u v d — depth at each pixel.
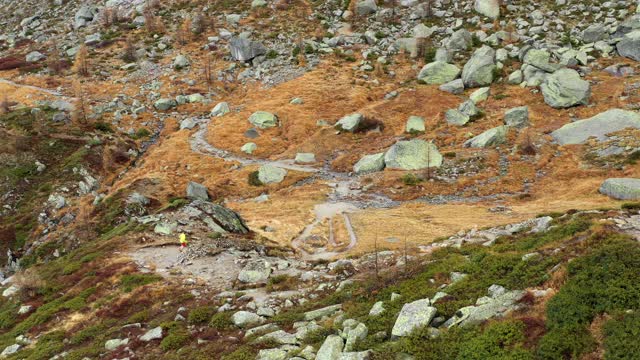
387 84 104.38
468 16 123.44
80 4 159.38
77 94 99.62
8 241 61.97
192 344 22.41
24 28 148.00
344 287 26.33
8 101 101.00
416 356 15.35
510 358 13.67
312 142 85.25
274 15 137.62
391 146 75.88
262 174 73.50
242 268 34.66
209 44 127.44
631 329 12.89
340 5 138.62
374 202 61.78
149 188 68.31
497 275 20.08
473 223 47.59
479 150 72.44
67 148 81.56
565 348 13.39
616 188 51.16
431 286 21.69
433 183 65.06
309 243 46.53
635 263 15.75
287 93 103.12
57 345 26.72
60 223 63.44
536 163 66.56
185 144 87.50
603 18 111.69
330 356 16.70
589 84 86.19
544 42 106.81
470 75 98.50
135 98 106.31
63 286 36.50
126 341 24.36
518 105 87.00
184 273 34.19
